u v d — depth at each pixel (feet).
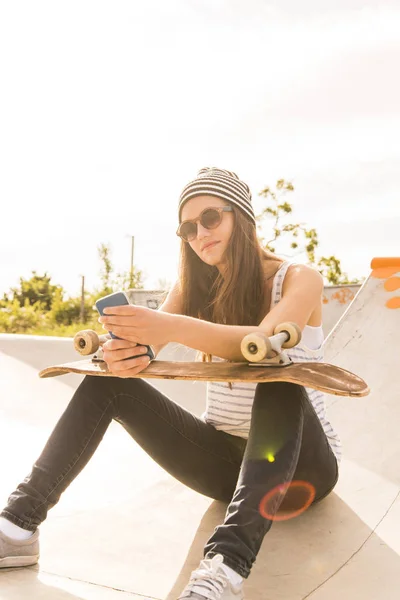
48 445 5.65
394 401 9.09
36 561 5.68
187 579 5.47
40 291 103.19
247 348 5.05
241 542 4.54
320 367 5.14
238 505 4.68
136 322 5.30
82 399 5.82
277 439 4.94
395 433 8.40
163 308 7.18
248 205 6.52
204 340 5.45
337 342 10.96
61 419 5.76
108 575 5.53
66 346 17.29
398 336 10.42
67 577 5.47
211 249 6.42
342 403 9.42
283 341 5.22
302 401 5.25
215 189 6.37
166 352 17.19
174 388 14.83
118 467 9.57
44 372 6.10
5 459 10.01
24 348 17.08
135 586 5.32
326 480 6.28
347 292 28.89
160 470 9.39
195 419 6.51
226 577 4.38
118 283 96.48
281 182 78.13
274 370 5.07
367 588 5.16
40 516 5.51
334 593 5.12
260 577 5.46
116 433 11.77
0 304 94.32
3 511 5.48
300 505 6.56
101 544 6.24
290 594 5.14
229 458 6.56
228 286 6.44
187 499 7.47
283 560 5.75
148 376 5.36
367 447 8.30
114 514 7.07
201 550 6.07
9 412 13.03
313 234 79.25
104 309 5.38
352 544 6.00
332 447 6.55
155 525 6.72
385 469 7.68
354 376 5.00
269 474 4.80
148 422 6.15
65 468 5.59
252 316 6.48
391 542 5.99
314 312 6.42
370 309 11.19
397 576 5.32
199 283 7.07
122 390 5.95
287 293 5.98
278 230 78.48
